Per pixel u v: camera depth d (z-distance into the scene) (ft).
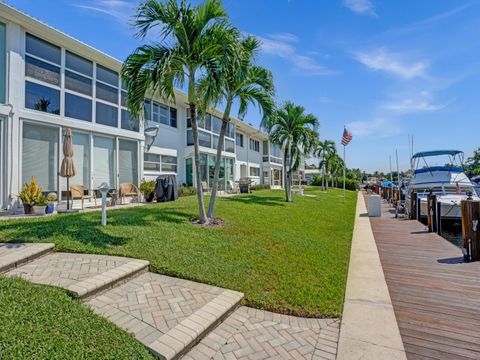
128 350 7.45
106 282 11.07
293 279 13.82
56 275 11.46
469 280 14.85
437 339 9.27
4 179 24.67
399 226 32.86
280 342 9.04
